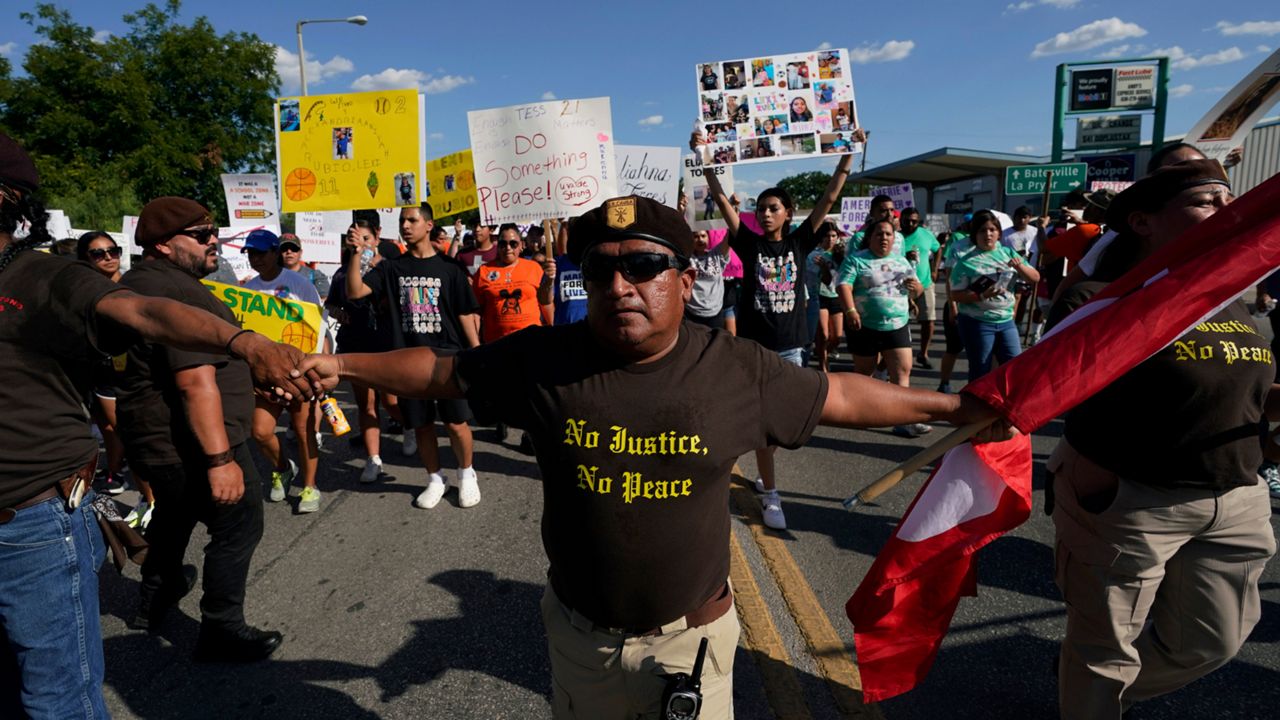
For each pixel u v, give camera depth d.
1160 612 2.16
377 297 4.92
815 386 1.58
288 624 3.31
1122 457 2.00
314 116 5.50
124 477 5.57
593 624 1.65
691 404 1.48
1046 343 1.78
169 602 3.23
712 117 4.69
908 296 5.68
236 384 2.92
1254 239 1.71
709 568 1.61
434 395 1.63
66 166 26.64
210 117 30.12
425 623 3.28
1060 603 3.26
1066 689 2.21
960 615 3.19
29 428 1.83
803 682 2.78
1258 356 1.97
